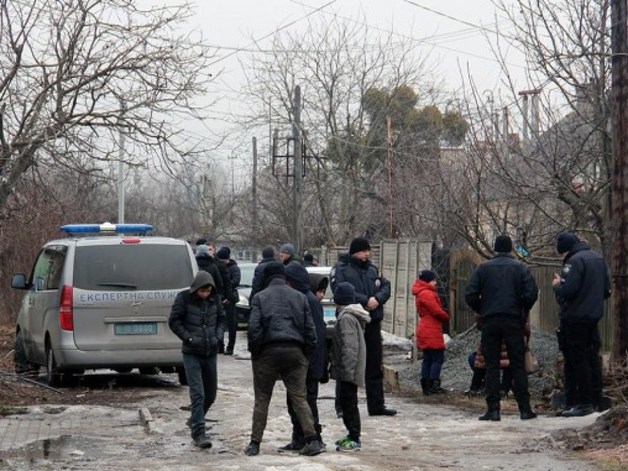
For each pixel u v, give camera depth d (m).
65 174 23.53
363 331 13.17
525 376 15.59
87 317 18.80
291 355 12.50
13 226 29.48
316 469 11.41
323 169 59.75
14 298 32.59
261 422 12.67
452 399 19.17
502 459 12.23
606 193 20.55
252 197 65.00
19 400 17.66
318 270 28.31
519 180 21.48
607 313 21.66
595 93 20.27
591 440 13.16
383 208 47.03
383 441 13.79
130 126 22.33
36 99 20.81
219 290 26.44
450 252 30.33
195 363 13.45
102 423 15.38
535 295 15.56
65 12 21.14
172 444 13.55
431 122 57.94
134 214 74.69
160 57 22.03
